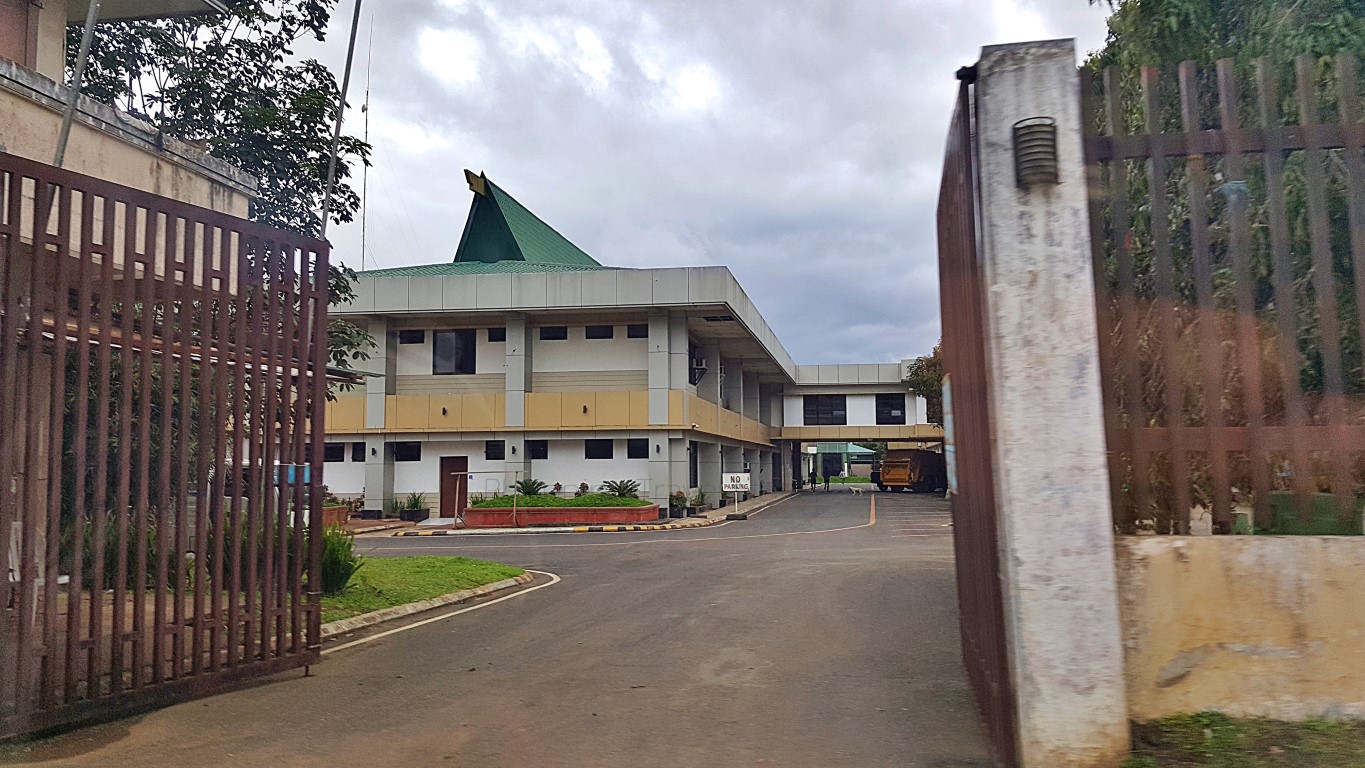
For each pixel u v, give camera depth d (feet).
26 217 27.27
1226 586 14.02
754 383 171.83
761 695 21.47
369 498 106.11
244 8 40.60
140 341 20.04
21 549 18.06
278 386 24.79
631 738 18.13
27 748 17.54
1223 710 13.96
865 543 67.72
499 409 104.63
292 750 17.49
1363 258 13.98
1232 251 14.48
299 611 23.98
